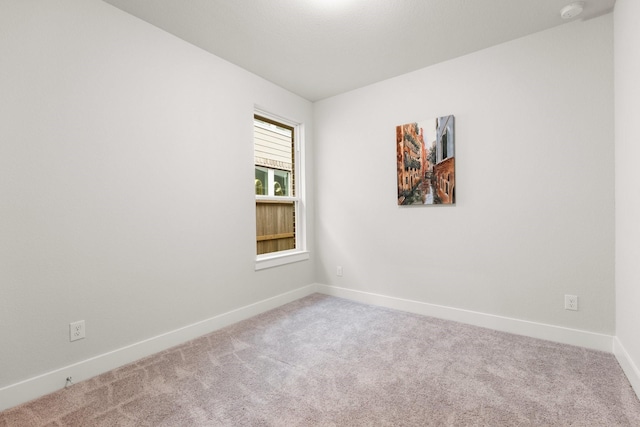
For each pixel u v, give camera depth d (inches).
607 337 81.0
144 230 83.2
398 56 103.0
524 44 91.5
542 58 88.8
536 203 90.7
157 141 86.1
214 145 101.2
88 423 55.9
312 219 144.7
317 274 145.4
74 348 70.4
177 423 55.6
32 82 64.0
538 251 90.9
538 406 58.9
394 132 119.0
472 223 102.1
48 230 66.4
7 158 61.1
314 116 144.0
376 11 79.4
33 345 64.5
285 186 136.6
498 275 97.7
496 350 83.0
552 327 88.8
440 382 67.9
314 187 145.1
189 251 94.0
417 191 112.3
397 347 86.0
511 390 64.4
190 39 92.5
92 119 73.0
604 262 81.5
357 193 130.4
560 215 87.2
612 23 79.0
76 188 70.5
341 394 64.0
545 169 89.1
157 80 86.1
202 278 97.6
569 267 86.3
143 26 83.0
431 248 111.3
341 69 112.1
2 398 60.1
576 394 62.4
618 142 75.7
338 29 87.5
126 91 79.4
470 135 101.4
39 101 64.9
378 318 109.7
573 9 76.4
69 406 61.1
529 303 92.7
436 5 77.1
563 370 71.9
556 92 87.0
